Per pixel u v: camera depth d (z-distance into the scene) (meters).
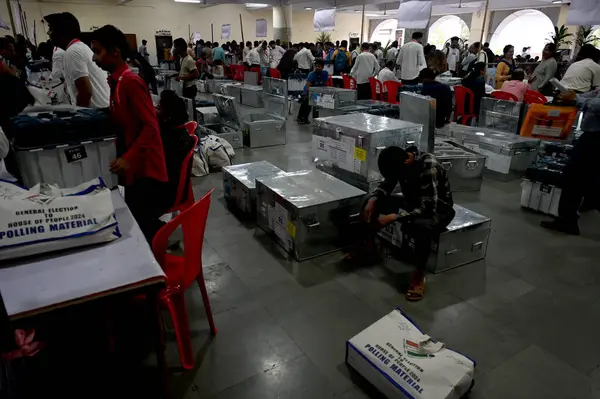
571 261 2.72
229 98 5.24
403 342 1.76
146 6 16.25
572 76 4.70
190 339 1.84
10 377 1.60
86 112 2.24
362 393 1.67
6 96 2.83
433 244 2.52
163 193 2.35
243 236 3.01
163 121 2.41
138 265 1.31
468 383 1.61
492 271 2.60
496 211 3.51
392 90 6.71
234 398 1.64
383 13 20.59
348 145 3.19
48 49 6.83
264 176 3.26
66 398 1.59
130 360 1.81
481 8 16.66
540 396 1.67
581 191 2.99
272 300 2.28
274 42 13.29
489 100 5.52
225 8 18.19
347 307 2.23
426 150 3.51
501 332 2.05
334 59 10.66
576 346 1.96
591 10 5.13
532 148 4.28
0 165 2.03
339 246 2.81
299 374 1.77
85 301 1.16
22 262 1.32
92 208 1.43
